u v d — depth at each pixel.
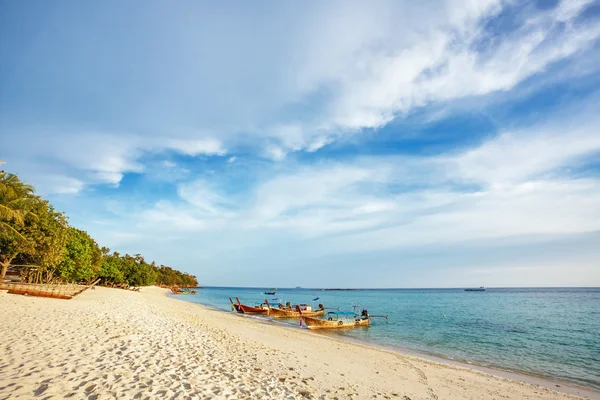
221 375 9.96
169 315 28.17
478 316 50.53
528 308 68.38
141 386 7.80
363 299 117.00
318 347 20.84
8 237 28.97
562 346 26.14
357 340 27.61
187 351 12.87
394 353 20.98
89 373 8.21
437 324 39.94
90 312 19.77
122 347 11.48
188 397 7.51
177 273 198.50
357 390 11.70
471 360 20.94
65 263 42.91
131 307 27.94
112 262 74.19
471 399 12.48
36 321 14.73
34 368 8.11
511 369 18.75
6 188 27.30
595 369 19.05
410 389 12.98
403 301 102.00
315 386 11.30
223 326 27.05
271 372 12.13
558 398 13.36
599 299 106.44
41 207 32.88
